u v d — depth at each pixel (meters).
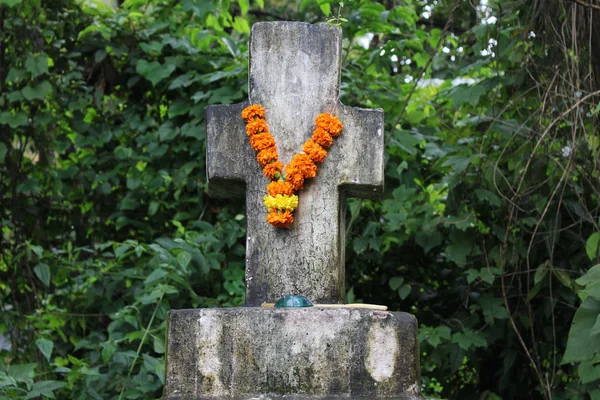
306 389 3.26
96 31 5.83
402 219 5.18
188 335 3.31
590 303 3.88
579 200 4.77
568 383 5.04
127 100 5.87
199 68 5.71
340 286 3.64
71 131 5.86
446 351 5.18
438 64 6.09
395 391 3.27
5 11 5.57
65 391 5.05
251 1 8.50
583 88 4.71
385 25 5.59
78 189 5.79
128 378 4.66
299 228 3.63
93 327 5.44
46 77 5.67
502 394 5.51
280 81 3.71
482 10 5.09
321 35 3.72
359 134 3.65
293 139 3.67
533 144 4.96
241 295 5.24
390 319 3.31
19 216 5.67
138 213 5.78
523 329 5.36
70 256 5.32
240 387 3.27
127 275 5.16
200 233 5.33
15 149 5.68
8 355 5.36
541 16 4.88
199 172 5.65
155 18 5.86
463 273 5.26
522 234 5.08
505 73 5.11
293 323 3.29
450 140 5.56
